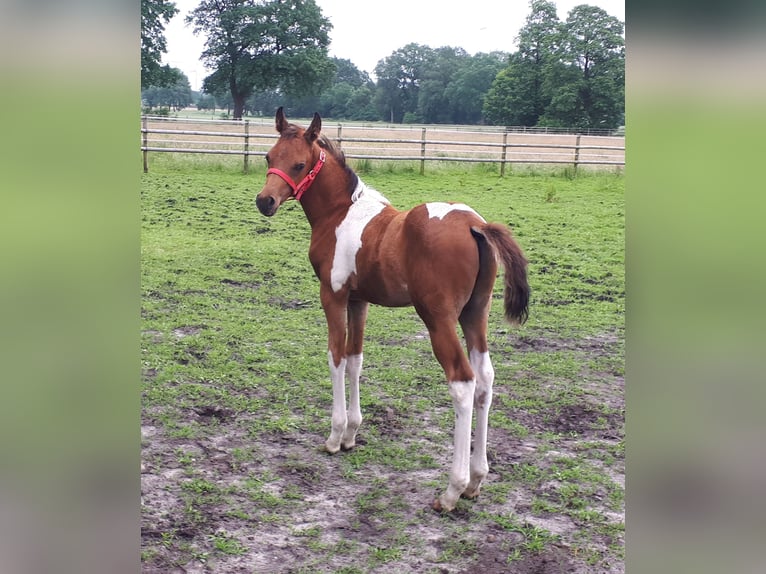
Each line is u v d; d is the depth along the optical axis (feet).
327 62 131.23
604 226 33.06
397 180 46.09
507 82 155.53
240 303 20.97
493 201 38.91
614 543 9.57
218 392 14.58
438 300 10.02
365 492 10.98
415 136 87.76
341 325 11.99
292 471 11.60
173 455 11.89
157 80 112.98
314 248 12.24
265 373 15.81
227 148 57.31
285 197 12.09
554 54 142.31
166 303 20.47
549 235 30.99
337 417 12.06
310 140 12.07
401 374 16.08
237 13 127.54
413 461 12.07
